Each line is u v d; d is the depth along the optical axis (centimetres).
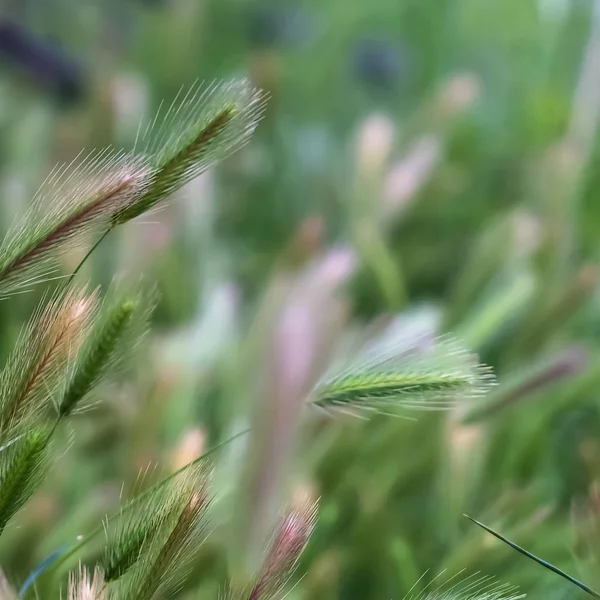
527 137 269
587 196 206
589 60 212
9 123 205
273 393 95
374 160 167
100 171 74
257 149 226
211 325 134
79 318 74
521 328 154
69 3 284
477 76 295
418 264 199
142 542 74
